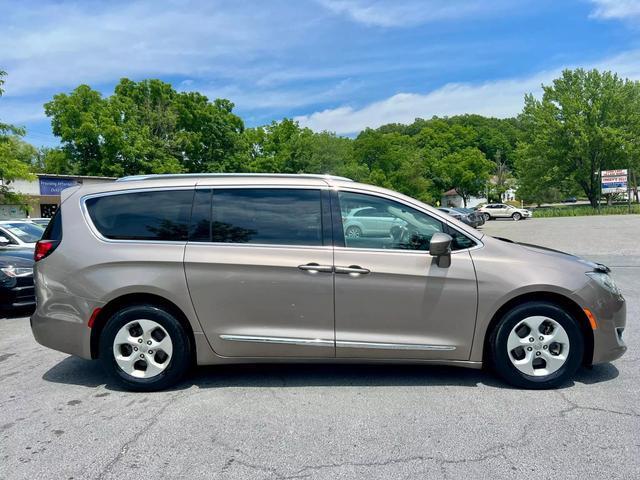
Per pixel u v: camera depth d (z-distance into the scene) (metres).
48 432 3.29
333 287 3.85
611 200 53.25
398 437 3.13
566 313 3.82
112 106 37.72
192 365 4.63
